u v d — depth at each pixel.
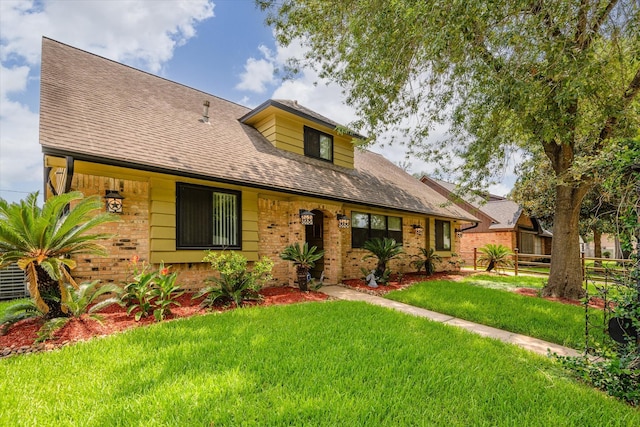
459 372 3.63
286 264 9.48
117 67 9.78
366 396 3.03
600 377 3.55
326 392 3.06
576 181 8.09
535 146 9.59
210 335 4.55
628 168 3.48
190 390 3.03
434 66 6.59
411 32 5.65
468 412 2.84
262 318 5.51
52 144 5.17
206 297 6.84
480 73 6.03
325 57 8.49
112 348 4.03
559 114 5.52
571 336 5.31
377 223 12.39
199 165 7.05
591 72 4.79
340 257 10.46
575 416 2.86
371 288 9.44
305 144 11.34
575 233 8.95
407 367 3.68
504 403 3.01
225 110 11.31
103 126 6.60
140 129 7.28
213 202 7.85
